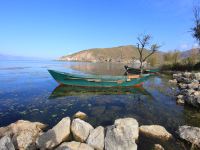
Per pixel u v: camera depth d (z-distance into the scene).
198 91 16.38
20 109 13.43
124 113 12.70
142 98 17.67
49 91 20.84
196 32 39.56
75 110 13.29
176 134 9.01
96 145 7.34
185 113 12.63
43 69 57.03
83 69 60.91
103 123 10.68
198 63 39.75
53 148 7.46
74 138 8.23
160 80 30.95
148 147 7.84
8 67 63.19
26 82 27.77
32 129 8.88
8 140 6.33
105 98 17.61
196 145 7.74
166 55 53.66
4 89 21.75
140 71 39.59
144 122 10.95
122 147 6.78
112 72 48.97
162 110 13.42
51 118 11.52
